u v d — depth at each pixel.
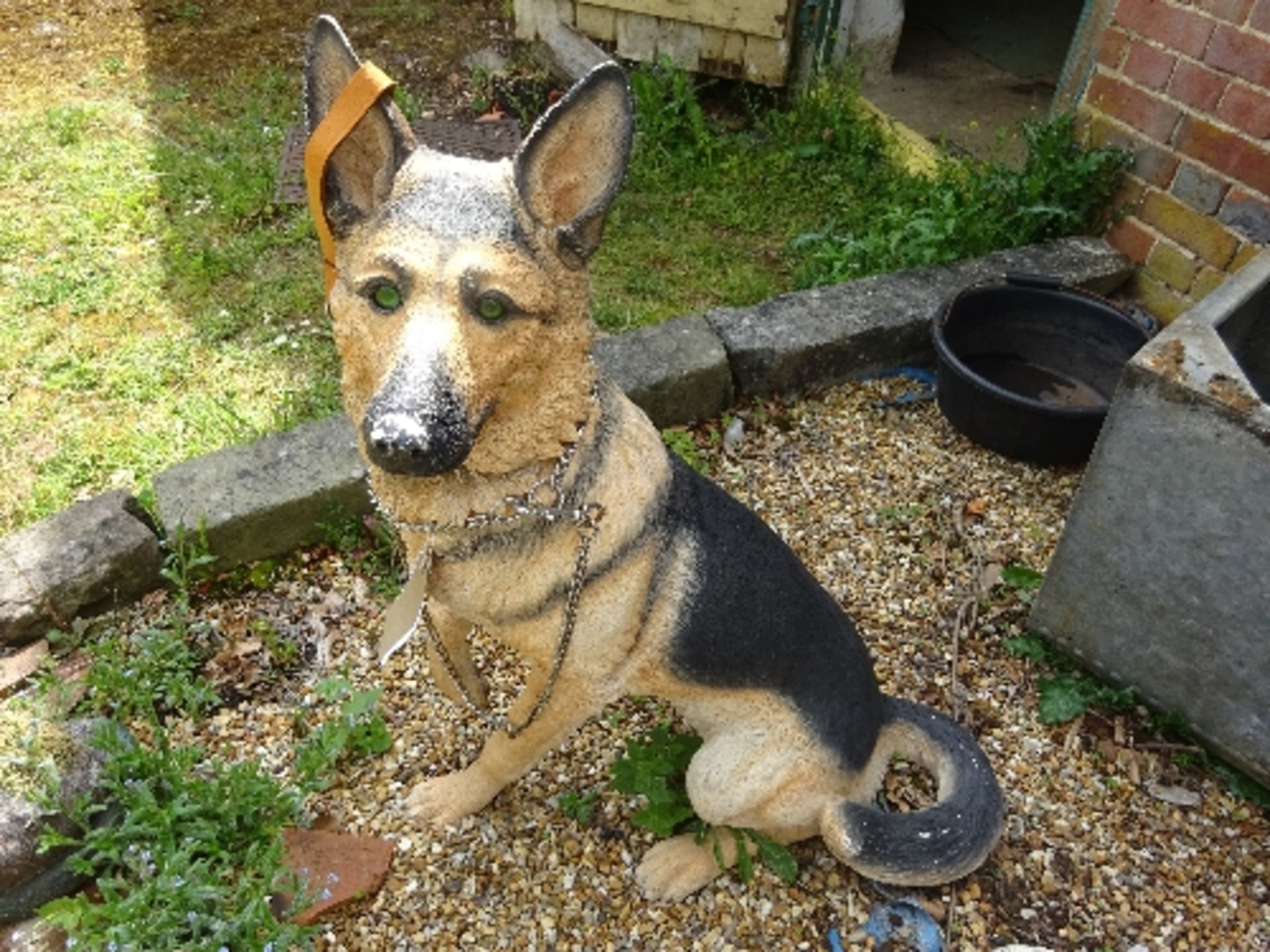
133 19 2.59
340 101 0.67
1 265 1.79
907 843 0.94
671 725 1.20
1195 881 1.10
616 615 0.86
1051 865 1.10
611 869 1.08
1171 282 1.78
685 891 1.04
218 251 1.85
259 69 2.42
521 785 1.15
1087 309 1.64
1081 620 1.25
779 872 1.03
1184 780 1.20
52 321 1.69
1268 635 1.09
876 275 1.77
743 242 2.02
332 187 0.70
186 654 1.20
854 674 0.97
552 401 0.74
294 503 1.32
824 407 1.67
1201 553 1.11
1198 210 1.70
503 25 2.67
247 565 1.34
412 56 2.53
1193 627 1.15
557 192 0.69
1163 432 1.08
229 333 1.69
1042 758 1.21
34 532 1.26
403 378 0.64
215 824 0.99
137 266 1.81
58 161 2.05
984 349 1.73
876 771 1.02
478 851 1.08
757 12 2.20
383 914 1.04
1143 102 1.72
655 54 2.35
